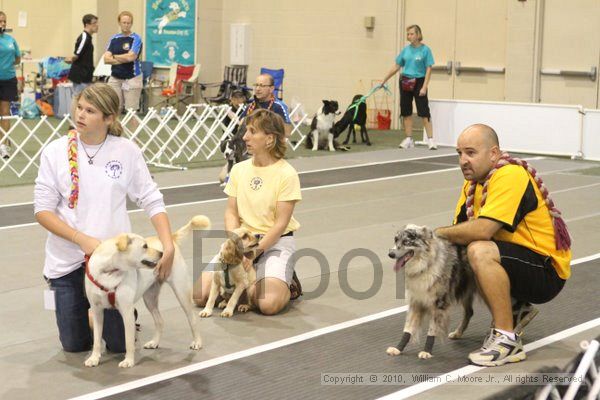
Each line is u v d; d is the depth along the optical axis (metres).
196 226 5.26
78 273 5.09
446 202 10.39
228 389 4.61
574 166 13.62
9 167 12.60
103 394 4.52
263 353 5.21
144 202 5.19
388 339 5.50
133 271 4.82
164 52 21.94
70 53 23.27
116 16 22.19
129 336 4.89
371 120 19.45
